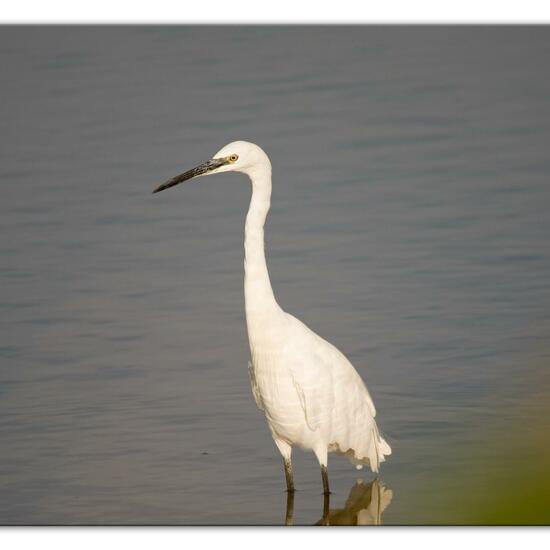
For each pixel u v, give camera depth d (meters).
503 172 19.52
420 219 17.72
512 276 15.45
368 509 9.76
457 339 13.51
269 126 22.08
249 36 28.33
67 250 16.97
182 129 22.00
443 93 23.91
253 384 10.26
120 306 14.98
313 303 14.77
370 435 10.21
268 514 9.82
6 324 14.49
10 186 19.56
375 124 22.19
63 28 27.86
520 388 12.05
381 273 15.74
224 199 19.16
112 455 10.95
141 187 19.41
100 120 22.66
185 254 16.70
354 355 13.19
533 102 23.23
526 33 28.08
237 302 15.08
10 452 11.05
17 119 22.80
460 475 9.93
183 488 10.28
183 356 13.43
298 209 18.33
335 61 26.30
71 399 12.30
